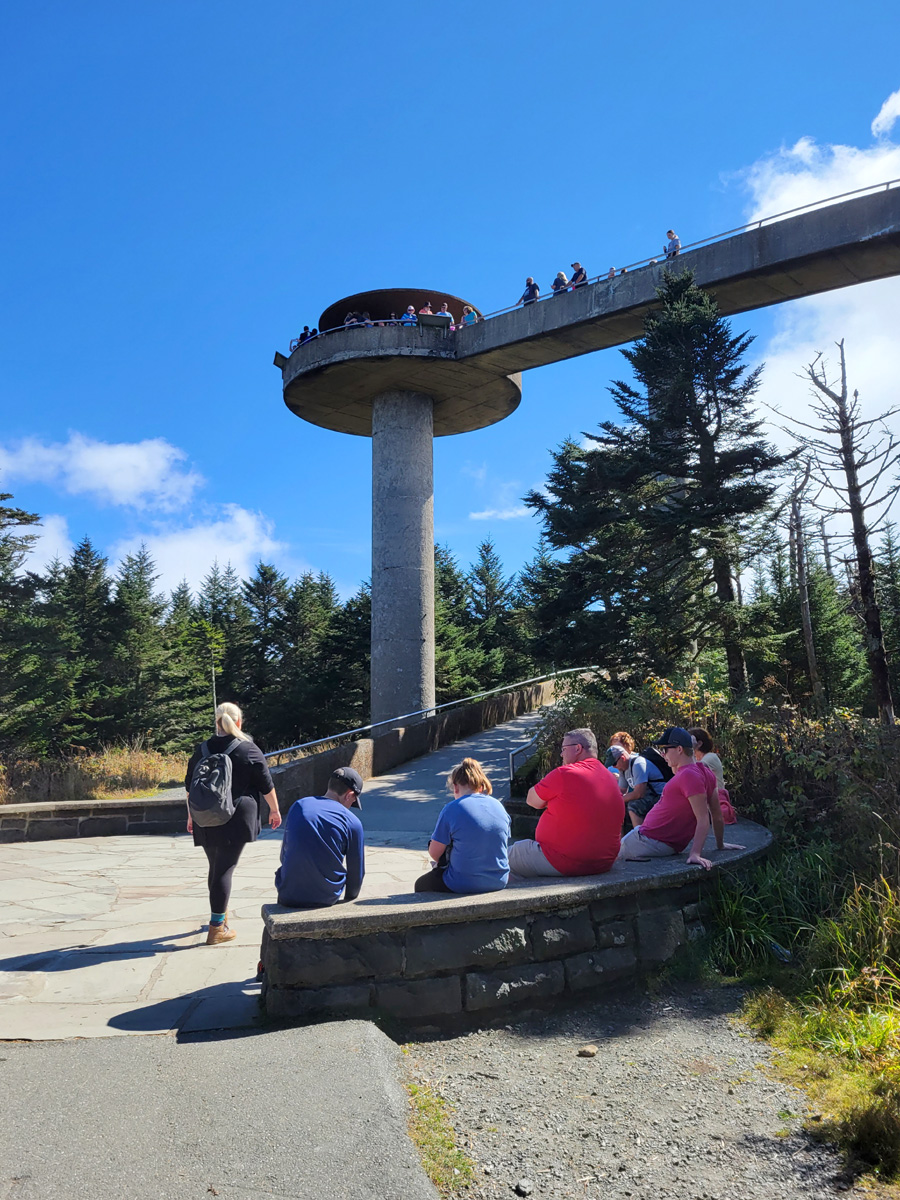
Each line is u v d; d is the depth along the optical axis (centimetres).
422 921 408
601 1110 324
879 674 1422
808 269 1661
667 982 471
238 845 530
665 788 573
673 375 1678
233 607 5003
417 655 2134
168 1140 277
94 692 3566
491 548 4456
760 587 2286
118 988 443
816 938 482
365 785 1438
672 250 1780
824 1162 284
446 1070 363
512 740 1869
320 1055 344
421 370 2128
